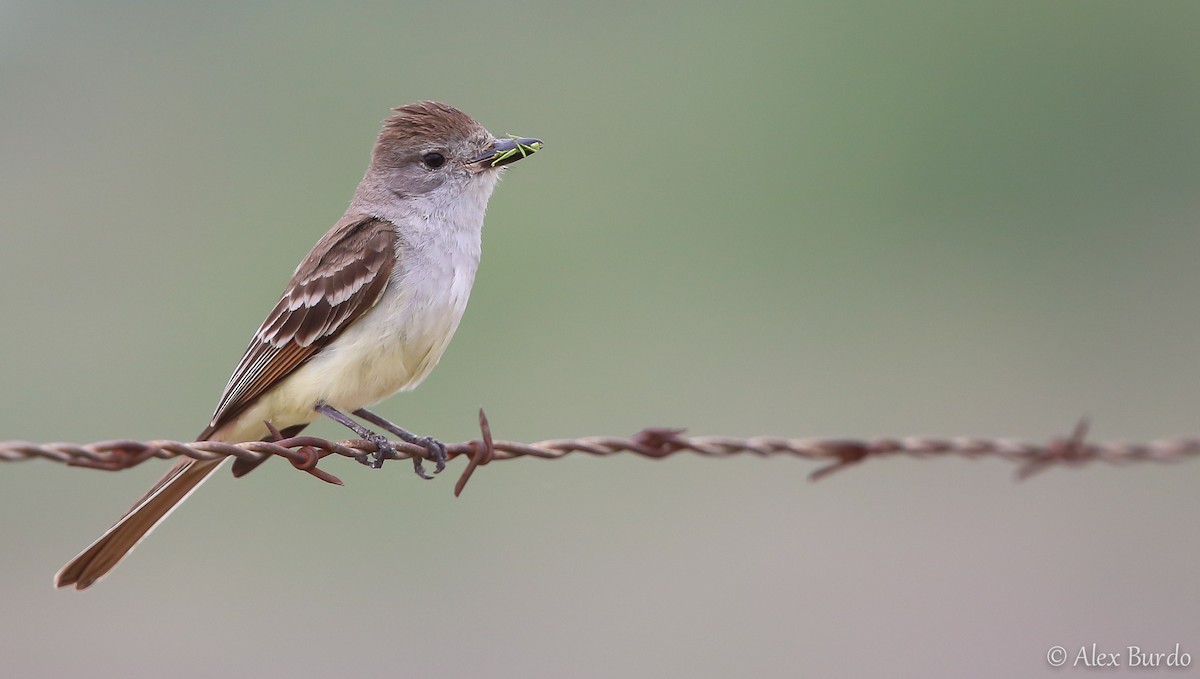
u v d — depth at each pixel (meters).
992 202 18.61
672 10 19.78
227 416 8.07
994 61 19.58
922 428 14.23
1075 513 12.91
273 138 17.34
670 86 18.92
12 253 15.54
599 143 18.22
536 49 19.09
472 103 18.58
